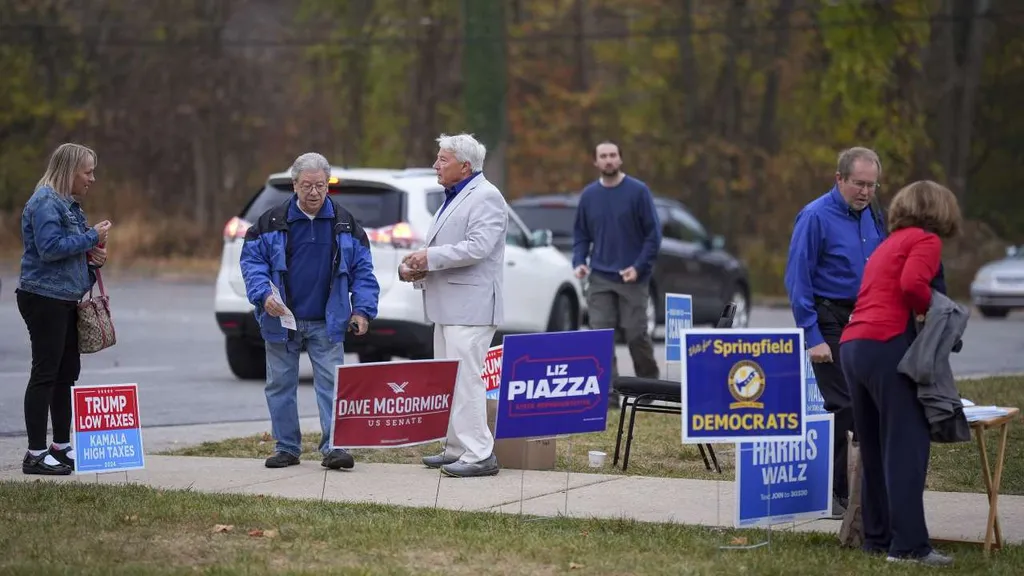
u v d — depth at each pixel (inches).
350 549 669.9
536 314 1626.5
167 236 4025.6
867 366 664.4
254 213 1419.8
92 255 901.8
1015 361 1829.5
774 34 4431.6
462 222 901.2
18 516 736.3
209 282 3432.6
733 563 651.5
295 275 928.3
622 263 1201.4
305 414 1257.4
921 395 653.3
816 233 778.2
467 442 906.7
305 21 4869.6
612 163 1196.5
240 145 4936.0
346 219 940.0
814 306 775.7
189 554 655.8
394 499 821.2
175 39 4768.7
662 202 2145.7
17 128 4849.9
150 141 4869.6
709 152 4441.4
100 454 842.2
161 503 770.8
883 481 685.3
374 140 4758.9
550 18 4653.1
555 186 4643.2
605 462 987.9
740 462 684.7
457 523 736.3
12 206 4781.0
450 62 4598.9
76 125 4842.5
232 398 1334.9
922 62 4557.1
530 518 759.1
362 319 936.3
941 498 845.2
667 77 4658.0
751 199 4463.6
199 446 1040.8
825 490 710.5
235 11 5098.4
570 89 4709.6
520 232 1631.4
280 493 836.6
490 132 2421.3
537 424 804.0
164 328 2071.9
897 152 4060.0
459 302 900.6
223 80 4830.2
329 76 4906.5
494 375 952.9
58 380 904.3
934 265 652.7
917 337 652.7
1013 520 779.4
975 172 5315.0
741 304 2297.0
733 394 671.8
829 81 4045.3
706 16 4512.8
